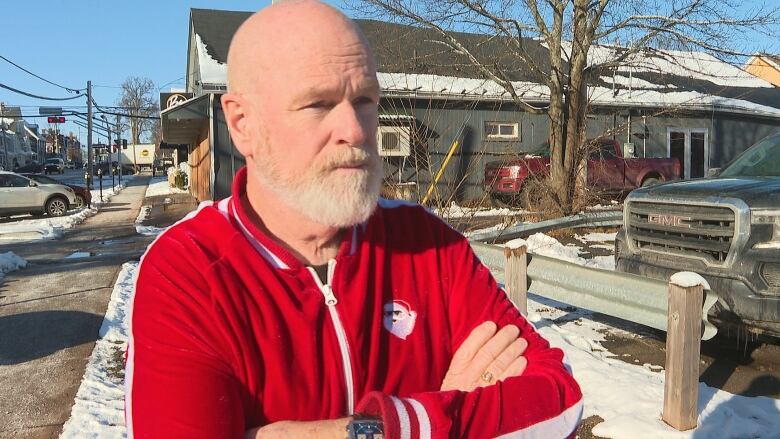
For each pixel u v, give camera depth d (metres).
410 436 1.07
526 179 13.66
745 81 27.61
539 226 8.85
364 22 13.66
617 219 9.75
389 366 1.35
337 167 1.24
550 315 6.16
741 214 4.55
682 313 3.52
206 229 1.27
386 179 8.73
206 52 19.12
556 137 12.80
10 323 6.41
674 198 5.11
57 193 20.48
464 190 17.81
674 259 5.14
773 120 23.50
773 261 4.41
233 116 1.32
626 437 3.54
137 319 1.15
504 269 5.10
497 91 17.62
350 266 1.32
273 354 1.18
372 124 1.29
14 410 4.23
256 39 1.26
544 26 12.91
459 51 13.84
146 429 1.06
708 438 3.46
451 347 1.45
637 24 12.86
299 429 1.11
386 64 13.34
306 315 1.24
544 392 1.24
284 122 1.22
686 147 21.73
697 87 23.19
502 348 1.41
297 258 1.33
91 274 9.00
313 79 1.20
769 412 3.82
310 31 1.22
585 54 12.80
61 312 6.79
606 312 4.33
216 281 1.17
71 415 4.07
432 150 16.97
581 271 4.49
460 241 1.55
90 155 33.91
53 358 5.29
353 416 1.12
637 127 20.61
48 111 38.06
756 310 4.44
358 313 1.30
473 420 1.15
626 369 4.58
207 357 1.12
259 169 1.28
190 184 27.22
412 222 1.50
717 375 4.56
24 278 8.94
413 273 1.44
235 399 1.12
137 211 20.67
